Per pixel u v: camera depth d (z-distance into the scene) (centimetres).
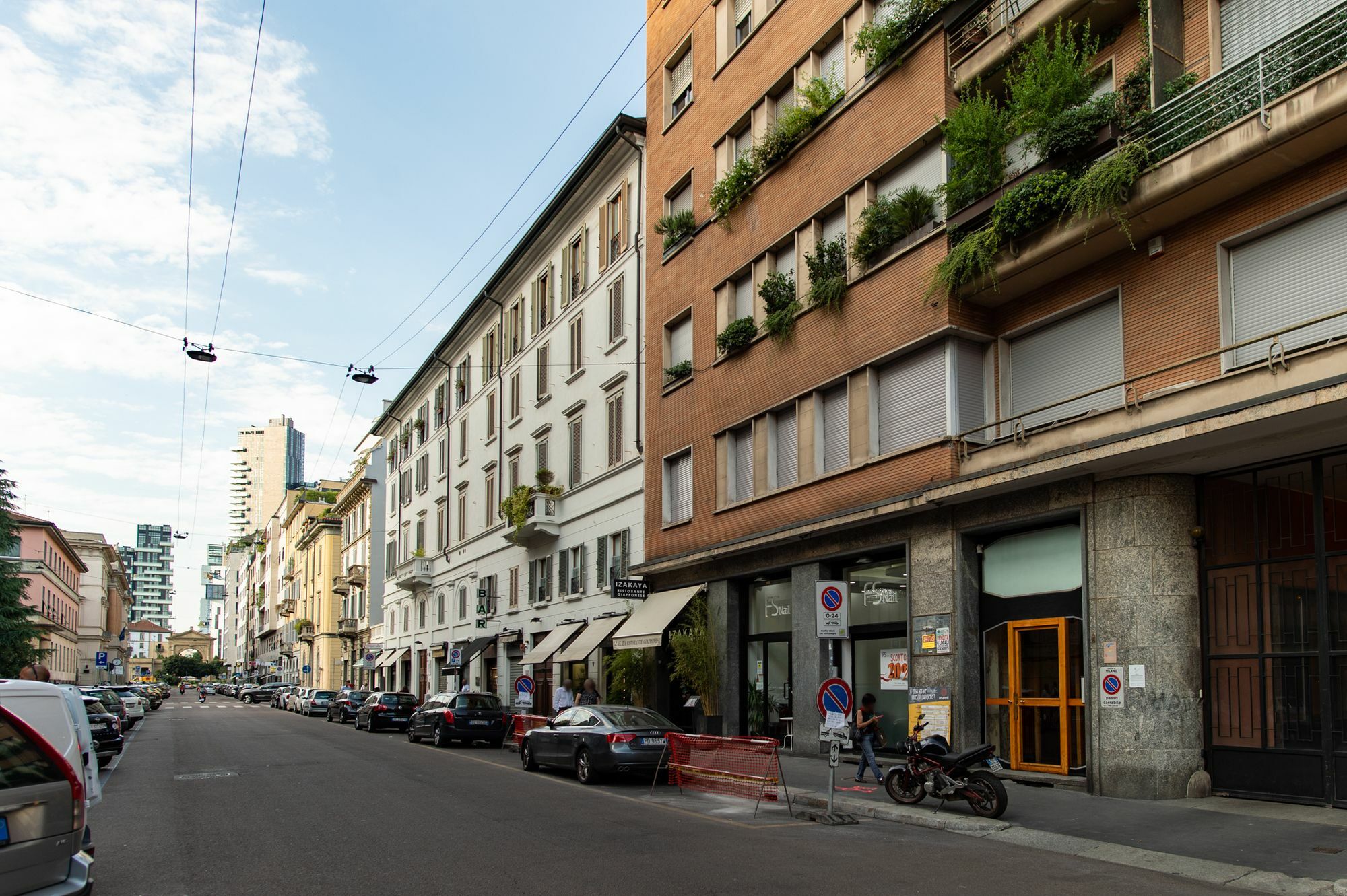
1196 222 1263
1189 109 1225
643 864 904
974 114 1496
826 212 1928
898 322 1670
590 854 959
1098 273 1406
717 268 2308
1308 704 1134
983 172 1514
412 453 5584
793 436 2000
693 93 2495
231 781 1659
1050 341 1504
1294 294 1148
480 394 4303
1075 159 1375
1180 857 912
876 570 1780
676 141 2573
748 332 2133
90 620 8850
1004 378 1573
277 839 1064
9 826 610
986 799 1140
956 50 1639
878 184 1805
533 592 3462
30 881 618
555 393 3391
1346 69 1015
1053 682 1407
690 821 1184
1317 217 1133
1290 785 1134
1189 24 1305
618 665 2506
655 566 2455
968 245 1473
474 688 3981
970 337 1584
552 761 1731
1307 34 1105
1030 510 1412
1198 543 1265
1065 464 1277
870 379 1734
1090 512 1321
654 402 2594
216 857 972
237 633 17450
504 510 3444
